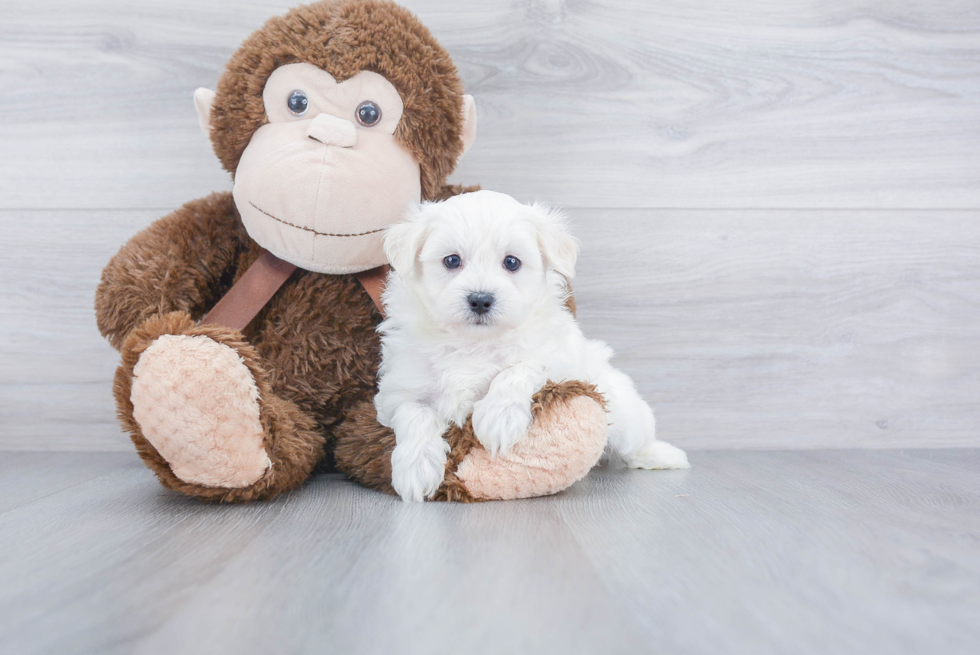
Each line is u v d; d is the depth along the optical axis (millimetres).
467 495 1474
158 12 2133
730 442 2260
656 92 2209
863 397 2264
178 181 2182
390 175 1649
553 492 1521
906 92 2234
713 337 2254
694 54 2205
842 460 2045
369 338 1784
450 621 832
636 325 2244
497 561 1053
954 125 2250
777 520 1307
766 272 2250
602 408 1549
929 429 2268
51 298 2164
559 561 1053
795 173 2238
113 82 2145
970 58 2232
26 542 1166
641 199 2229
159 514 1363
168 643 779
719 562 1054
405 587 944
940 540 1180
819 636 797
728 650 760
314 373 1745
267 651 758
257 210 1636
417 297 1623
